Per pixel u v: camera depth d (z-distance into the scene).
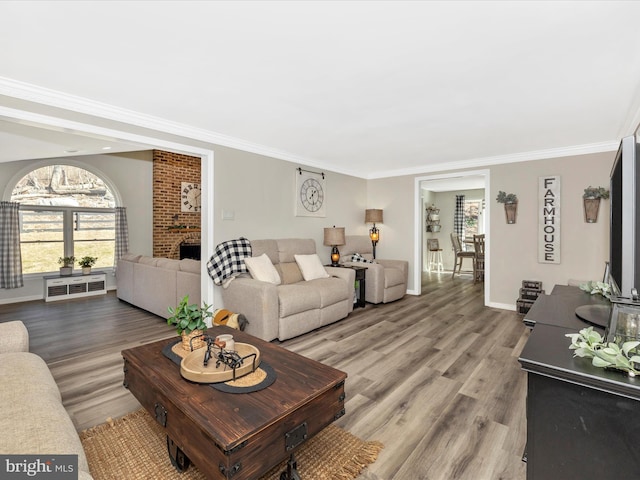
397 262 5.40
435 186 8.21
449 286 6.50
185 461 1.51
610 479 0.84
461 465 1.56
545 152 4.23
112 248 6.16
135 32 1.71
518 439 1.75
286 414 1.27
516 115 2.96
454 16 1.57
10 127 3.12
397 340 3.31
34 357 1.69
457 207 8.84
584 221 4.02
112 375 2.49
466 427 1.86
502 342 3.26
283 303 3.20
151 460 1.57
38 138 3.44
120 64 2.05
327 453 1.63
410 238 5.62
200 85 2.35
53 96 2.47
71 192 5.66
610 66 2.05
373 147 4.15
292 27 1.66
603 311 1.45
